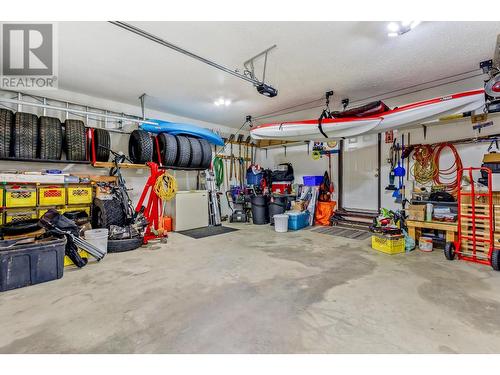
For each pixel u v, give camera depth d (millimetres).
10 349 1603
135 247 3977
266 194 6801
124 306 2166
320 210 6320
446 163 4852
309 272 2969
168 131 5242
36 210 3678
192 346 1639
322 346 1632
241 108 5445
